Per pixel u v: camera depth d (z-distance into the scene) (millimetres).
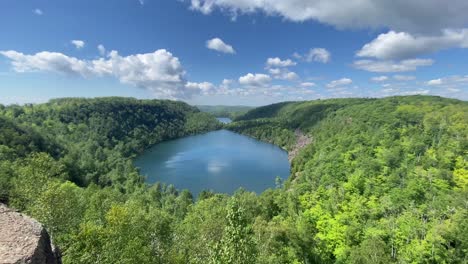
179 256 36781
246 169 163500
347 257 57344
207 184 134125
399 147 123125
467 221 65875
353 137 148500
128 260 27969
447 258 57938
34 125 173625
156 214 45938
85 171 124000
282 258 49062
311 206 90000
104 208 51156
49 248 15336
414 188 87938
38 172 44156
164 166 164125
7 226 14945
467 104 173125
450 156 108062
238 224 21172
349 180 106438
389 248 61688
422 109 165375
